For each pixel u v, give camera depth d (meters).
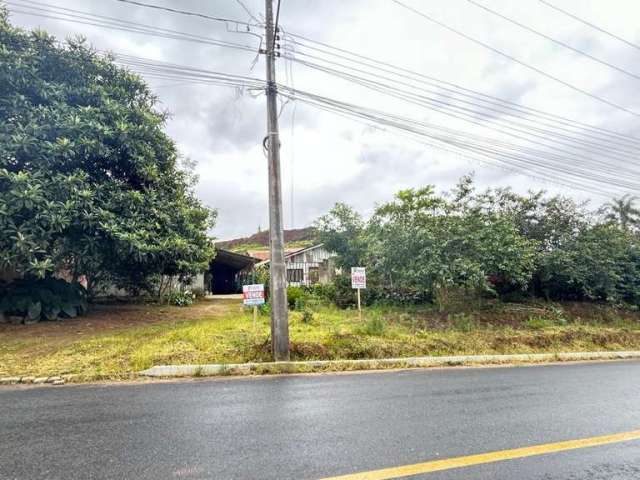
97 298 15.32
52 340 7.86
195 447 3.43
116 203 9.84
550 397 5.32
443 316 11.19
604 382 6.37
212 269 30.59
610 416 4.49
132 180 11.17
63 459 3.19
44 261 8.42
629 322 12.93
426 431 3.89
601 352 9.61
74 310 10.44
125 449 3.39
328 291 14.90
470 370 7.30
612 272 12.72
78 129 9.13
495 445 3.56
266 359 7.16
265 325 9.66
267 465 3.09
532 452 3.42
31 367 6.30
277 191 7.59
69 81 10.08
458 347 8.72
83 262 10.46
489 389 5.73
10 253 8.17
